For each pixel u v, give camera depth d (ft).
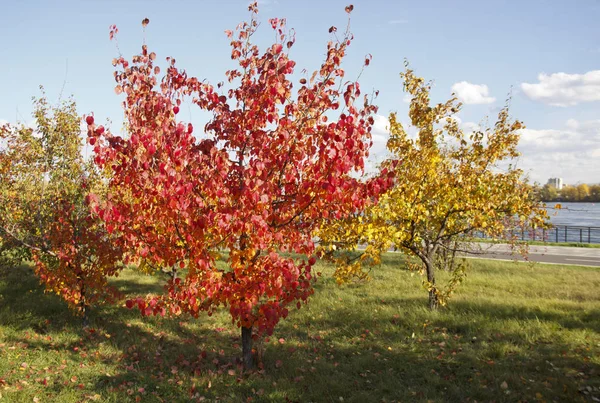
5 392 18.43
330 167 17.12
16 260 35.88
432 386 19.35
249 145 20.06
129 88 19.57
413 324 28.30
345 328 28.43
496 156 29.73
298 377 20.65
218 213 17.58
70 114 34.06
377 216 25.54
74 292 27.43
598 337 24.38
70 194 30.94
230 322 31.17
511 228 32.09
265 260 18.72
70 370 21.61
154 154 17.88
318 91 19.53
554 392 17.92
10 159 33.76
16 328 28.45
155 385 19.81
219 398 18.57
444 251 46.19
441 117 29.91
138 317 32.04
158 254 19.38
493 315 29.63
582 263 54.44
